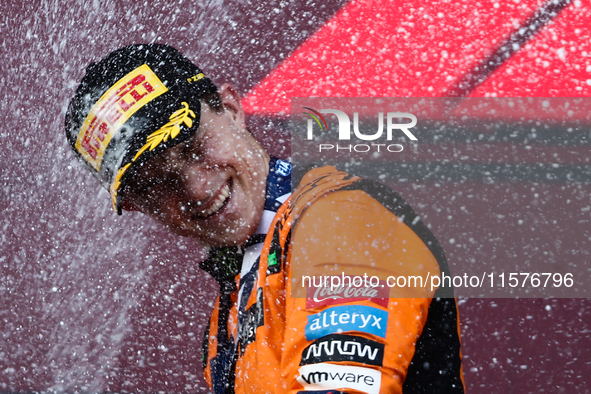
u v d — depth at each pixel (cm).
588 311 884
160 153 326
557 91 1341
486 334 883
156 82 337
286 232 299
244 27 1389
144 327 942
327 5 1440
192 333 919
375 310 262
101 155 335
